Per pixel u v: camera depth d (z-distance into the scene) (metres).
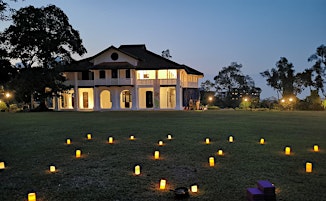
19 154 7.88
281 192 4.71
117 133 11.67
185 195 4.45
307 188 4.90
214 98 49.44
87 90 37.19
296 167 6.24
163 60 34.81
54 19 32.44
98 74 33.94
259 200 3.95
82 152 8.02
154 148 8.47
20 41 30.84
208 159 6.93
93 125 14.94
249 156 7.33
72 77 35.34
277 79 49.00
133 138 10.18
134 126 14.23
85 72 35.50
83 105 37.41
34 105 39.03
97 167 6.39
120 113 26.14
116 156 7.46
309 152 7.82
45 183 5.34
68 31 33.38
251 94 52.69
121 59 33.88
